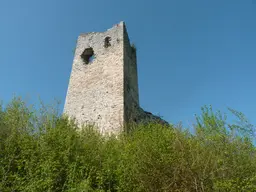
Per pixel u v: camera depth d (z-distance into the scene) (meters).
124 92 13.67
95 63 15.56
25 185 6.18
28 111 9.09
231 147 8.01
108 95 13.73
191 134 8.60
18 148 7.43
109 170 7.00
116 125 12.39
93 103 13.77
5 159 6.85
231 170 7.19
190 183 6.71
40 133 8.17
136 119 14.06
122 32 16.05
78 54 16.41
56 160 6.90
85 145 8.27
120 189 6.87
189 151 7.21
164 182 6.79
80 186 6.12
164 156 7.21
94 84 14.59
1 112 8.73
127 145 8.40
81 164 7.28
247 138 8.80
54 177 6.49
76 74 15.57
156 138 8.24
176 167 6.87
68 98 14.57
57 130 8.30
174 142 7.55
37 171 6.32
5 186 6.32
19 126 8.27
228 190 6.54
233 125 9.26
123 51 15.20
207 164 6.94
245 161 7.64
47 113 9.33
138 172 7.08
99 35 16.72
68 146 7.61
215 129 9.37
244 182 6.81
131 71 15.84
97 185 6.99
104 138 9.99
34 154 7.23
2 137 7.71
